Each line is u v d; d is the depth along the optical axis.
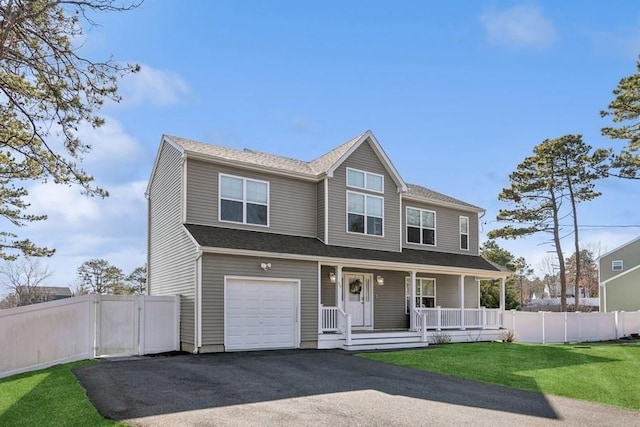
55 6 8.58
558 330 21.41
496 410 7.50
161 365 11.30
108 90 9.68
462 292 20.70
